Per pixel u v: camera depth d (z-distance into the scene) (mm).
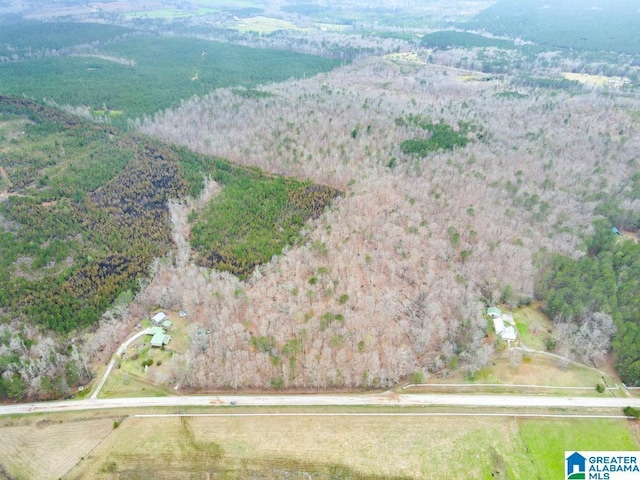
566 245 145500
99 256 146250
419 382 110188
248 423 101188
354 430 99750
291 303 123312
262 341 114375
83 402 107000
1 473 94750
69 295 130125
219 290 131500
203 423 101500
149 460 95750
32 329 120625
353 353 113250
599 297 121500
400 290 136125
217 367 109750
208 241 154000
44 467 95000
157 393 108875
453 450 96938
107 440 99062
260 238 153125
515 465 95375
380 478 93062
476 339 116125
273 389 109000
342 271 138250
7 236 144125
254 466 94625
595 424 101375
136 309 131250
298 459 95312
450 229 153625
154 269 142875
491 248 145500
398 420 101688
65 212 160500
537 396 107312
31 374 108188
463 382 110625
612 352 115500
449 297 129750
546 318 129625
